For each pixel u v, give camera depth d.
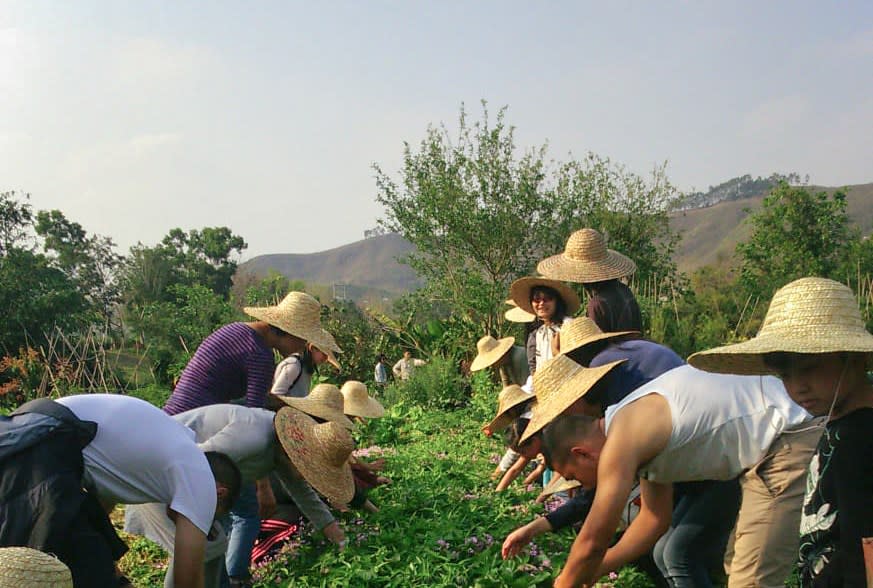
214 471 3.83
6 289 28.89
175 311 18.36
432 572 4.93
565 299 6.79
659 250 23.86
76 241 67.31
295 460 4.57
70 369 14.46
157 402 13.32
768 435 3.38
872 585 2.47
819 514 2.67
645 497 3.65
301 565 5.24
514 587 4.69
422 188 20.80
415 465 7.73
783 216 32.44
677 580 4.09
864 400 2.67
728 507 4.00
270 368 5.61
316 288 55.09
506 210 20.75
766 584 3.52
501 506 6.08
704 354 2.93
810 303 2.72
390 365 19.34
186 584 3.38
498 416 5.94
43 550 2.98
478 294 18.62
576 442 3.42
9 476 3.08
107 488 3.37
